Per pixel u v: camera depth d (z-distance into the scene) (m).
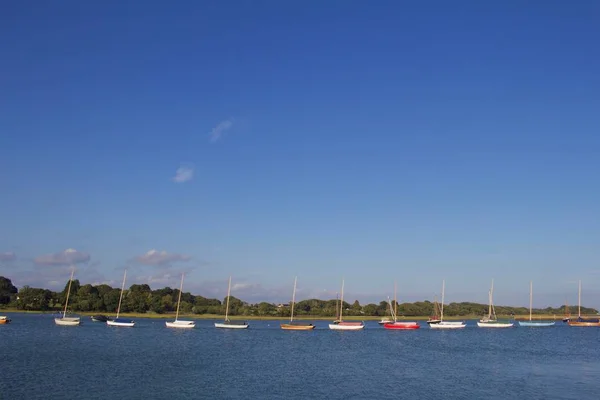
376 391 67.75
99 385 66.50
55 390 62.50
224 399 60.88
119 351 105.75
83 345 115.31
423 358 106.69
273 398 62.12
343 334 184.25
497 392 68.44
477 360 103.50
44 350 102.56
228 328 195.12
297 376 78.75
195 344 129.38
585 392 68.94
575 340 161.88
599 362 101.00
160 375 75.75
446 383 74.62
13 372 73.88
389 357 108.00
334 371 85.00
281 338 159.75
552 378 80.06
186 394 63.03
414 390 68.94
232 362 93.88
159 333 163.62
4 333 139.88
